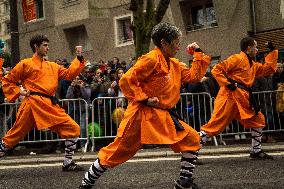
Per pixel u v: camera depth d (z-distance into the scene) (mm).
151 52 4145
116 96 10422
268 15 19812
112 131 10195
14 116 10195
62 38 25297
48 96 6633
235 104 7043
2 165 8422
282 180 5145
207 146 9586
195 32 21266
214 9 20438
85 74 12086
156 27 4188
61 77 6820
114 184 5426
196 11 21453
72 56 25266
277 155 7738
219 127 7082
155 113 4102
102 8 23688
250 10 20188
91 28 23797
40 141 10188
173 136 4102
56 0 25250
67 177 6188
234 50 20234
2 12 40469
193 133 4230
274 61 7145
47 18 26094
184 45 21516
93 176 4355
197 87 10367
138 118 4141
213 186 4945
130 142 4199
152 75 4113
